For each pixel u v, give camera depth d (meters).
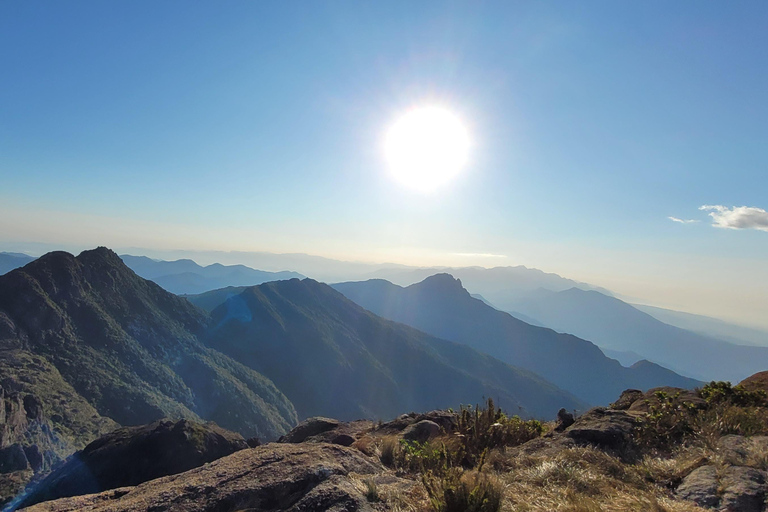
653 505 3.83
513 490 4.38
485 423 6.81
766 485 3.95
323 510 3.63
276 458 4.74
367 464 5.02
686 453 5.30
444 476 4.18
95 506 4.22
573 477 4.59
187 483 4.31
